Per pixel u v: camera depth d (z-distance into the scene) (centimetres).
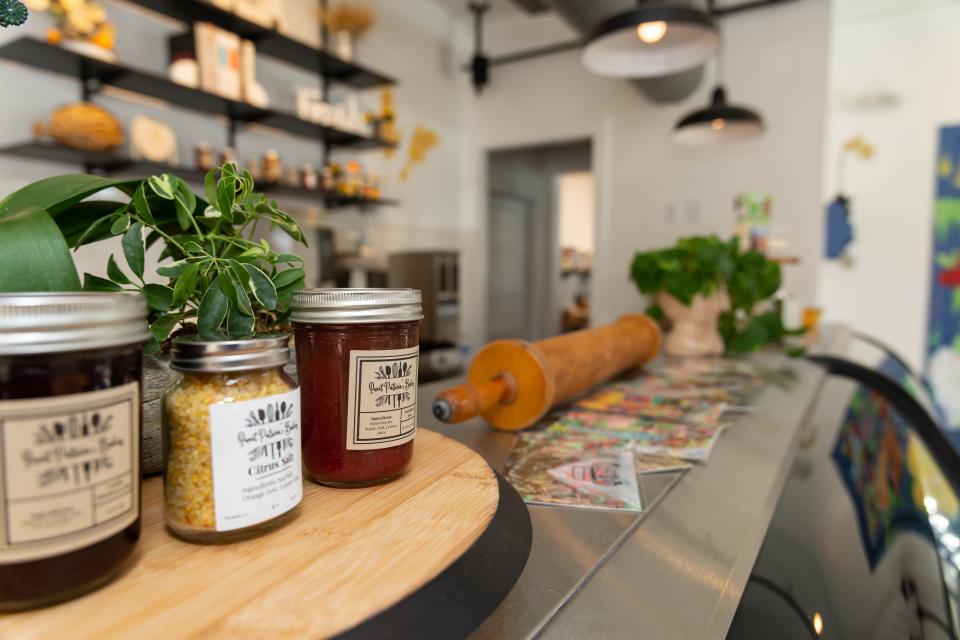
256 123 260
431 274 319
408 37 366
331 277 290
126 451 30
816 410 100
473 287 429
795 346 165
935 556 73
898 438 116
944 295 341
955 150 333
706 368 125
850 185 362
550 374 73
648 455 65
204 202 44
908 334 352
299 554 33
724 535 49
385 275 335
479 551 34
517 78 407
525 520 41
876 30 350
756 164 332
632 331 110
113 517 29
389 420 43
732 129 270
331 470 43
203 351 33
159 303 40
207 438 34
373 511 39
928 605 59
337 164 299
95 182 38
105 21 194
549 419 81
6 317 25
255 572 31
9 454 26
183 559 32
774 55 325
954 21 330
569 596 38
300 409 41
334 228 316
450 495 42
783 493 63
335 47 308
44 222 32
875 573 60
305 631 26
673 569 42
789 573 50
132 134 212
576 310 620
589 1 234
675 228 358
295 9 285
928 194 342
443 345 312
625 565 42
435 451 52
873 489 83
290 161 289
